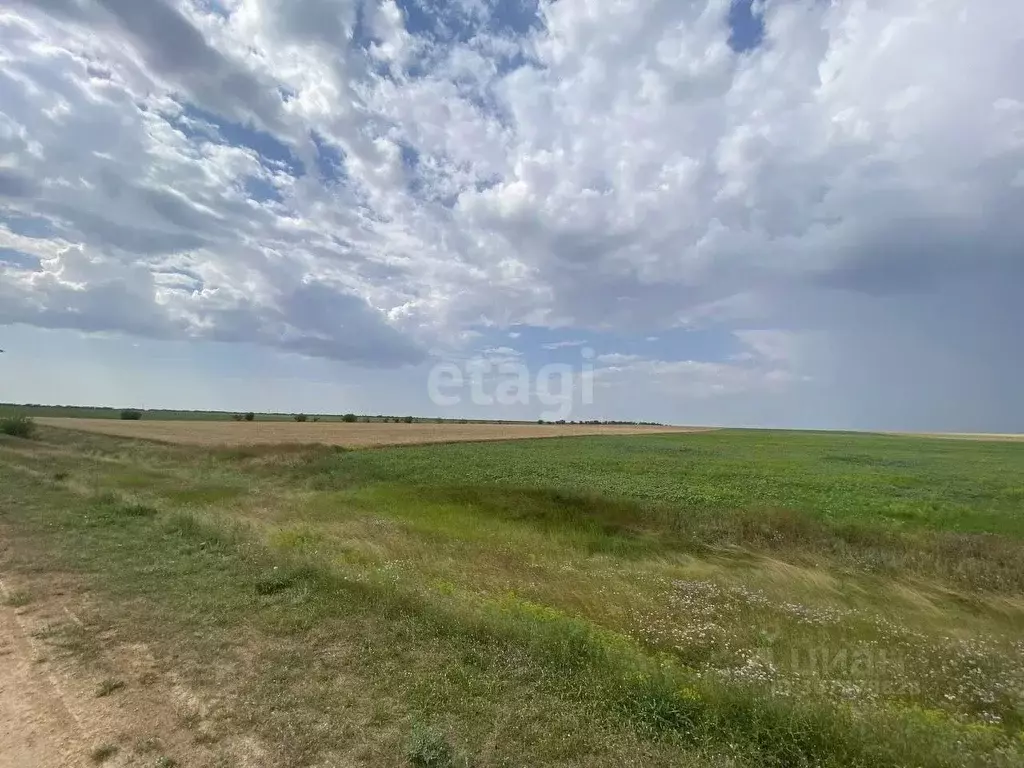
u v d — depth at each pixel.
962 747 4.40
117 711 4.16
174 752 3.65
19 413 41.56
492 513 16.66
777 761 3.99
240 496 17.20
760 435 91.88
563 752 3.79
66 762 3.56
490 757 3.69
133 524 10.40
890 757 4.05
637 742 3.98
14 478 15.86
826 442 69.00
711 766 3.75
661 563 11.55
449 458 34.19
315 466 27.58
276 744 3.75
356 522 13.24
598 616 7.44
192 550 8.65
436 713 4.19
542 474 26.08
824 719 4.40
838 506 19.09
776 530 14.39
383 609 6.26
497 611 6.61
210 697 4.36
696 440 65.88
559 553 11.77
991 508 19.84
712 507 17.27
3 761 3.56
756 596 8.79
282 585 7.09
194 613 6.12
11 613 6.10
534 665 5.07
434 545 11.22
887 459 43.31
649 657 5.95
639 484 22.84
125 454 30.88
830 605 8.73
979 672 6.17
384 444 43.66
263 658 5.06
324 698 4.36
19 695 4.40
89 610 6.18
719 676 5.40
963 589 10.55
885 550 12.80
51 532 9.75
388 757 3.62
